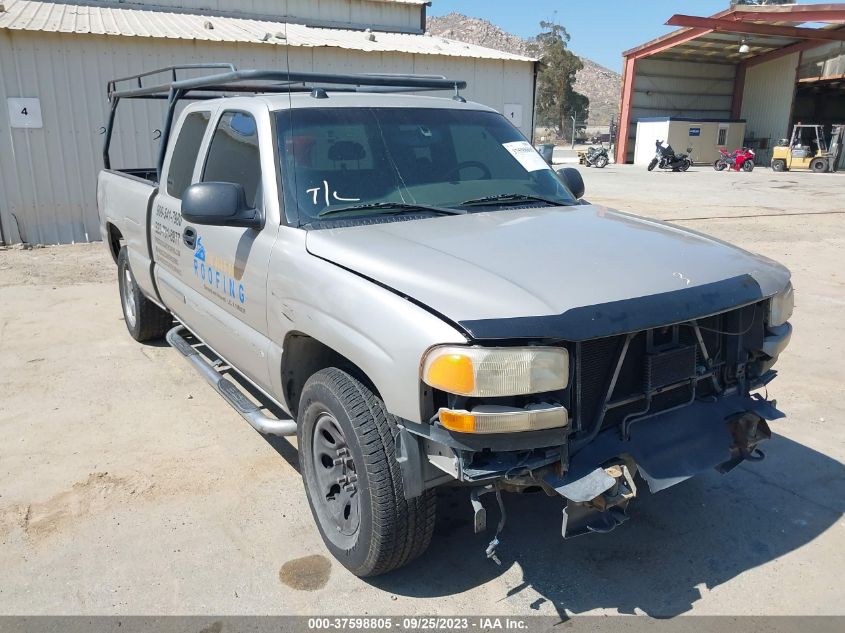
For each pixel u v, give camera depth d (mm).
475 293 2518
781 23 32656
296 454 4195
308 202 3363
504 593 2977
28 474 3938
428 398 2512
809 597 2941
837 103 39562
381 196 3504
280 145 3520
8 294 7973
